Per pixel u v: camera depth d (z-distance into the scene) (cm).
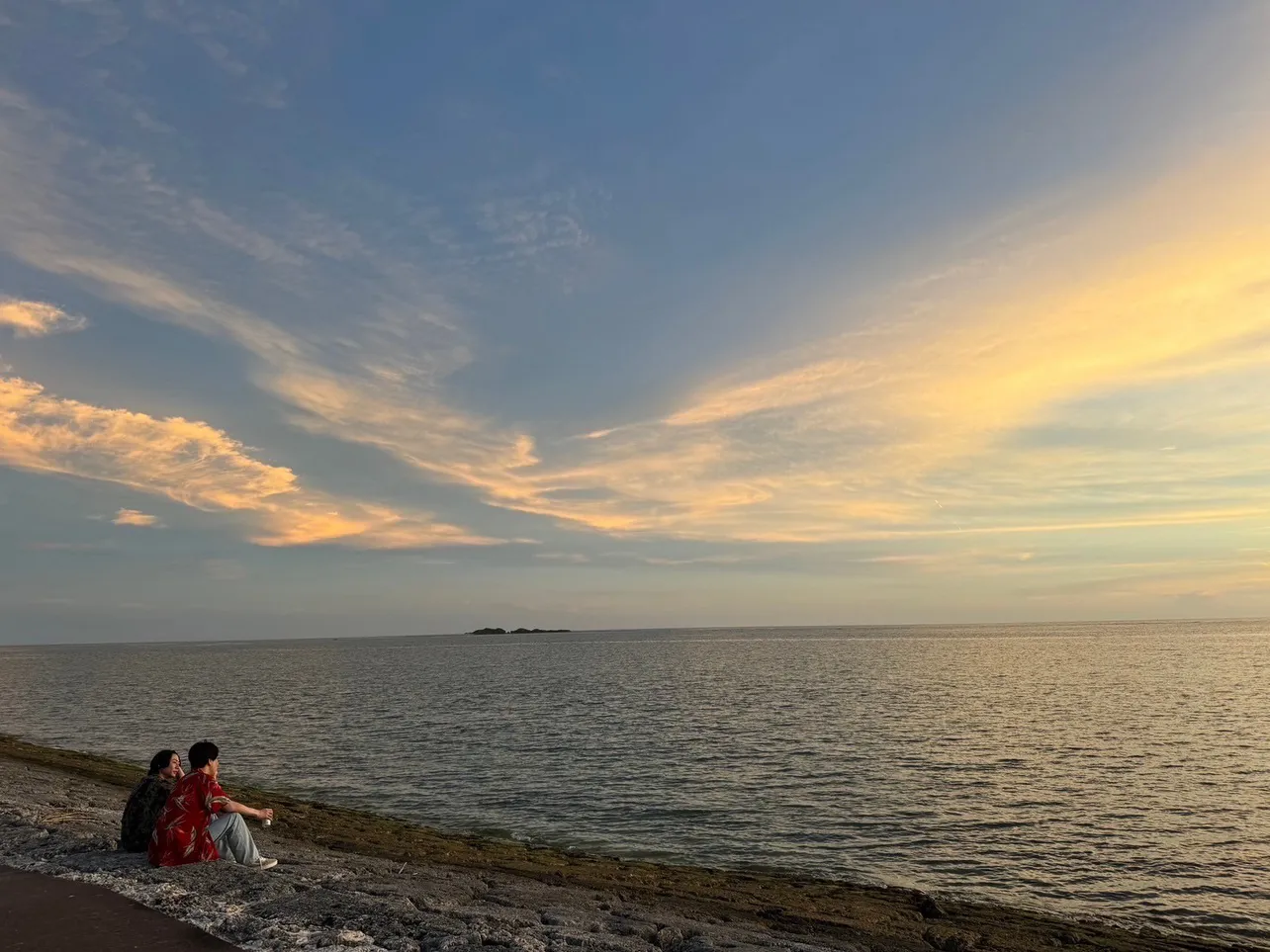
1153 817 2250
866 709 4791
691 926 1140
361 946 811
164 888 977
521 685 7375
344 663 13150
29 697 6688
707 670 9162
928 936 1280
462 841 1936
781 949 1015
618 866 1753
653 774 2903
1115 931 1401
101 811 1706
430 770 3056
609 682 7575
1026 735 3712
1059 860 1883
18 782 2133
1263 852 1931
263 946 796
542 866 1688
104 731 4356
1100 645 14638
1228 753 3197
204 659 16088
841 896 1554
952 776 2798
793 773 2880
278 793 2614
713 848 1994
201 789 1116
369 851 1712
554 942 908
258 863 1154
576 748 3503
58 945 779
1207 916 1549
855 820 2239
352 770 3072
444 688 7138
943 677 7219
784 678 7538
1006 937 1303
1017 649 13112
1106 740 3528
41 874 1042
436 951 816
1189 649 12494
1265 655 10206
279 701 5994
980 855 1923
